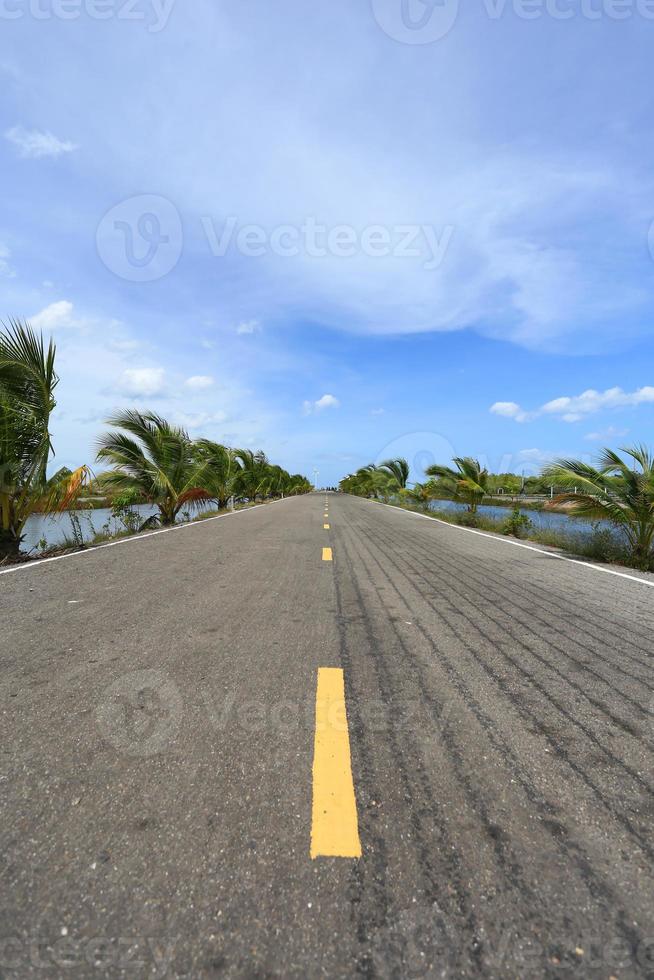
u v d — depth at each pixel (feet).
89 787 6.55
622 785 6.87
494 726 8.52
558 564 27.35
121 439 48.83
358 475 214.48
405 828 5.87
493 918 4.67
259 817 6.00
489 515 59.77
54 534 42.80
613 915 4.73
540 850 5.57
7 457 25.88
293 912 4.69
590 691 10.09
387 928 4.54
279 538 38.06
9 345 26.23
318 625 14.55
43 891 4.88
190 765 7.12
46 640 12.84
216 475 66.59
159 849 5.45
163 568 23.84
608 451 29.84
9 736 7.90
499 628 14.57
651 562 27.45
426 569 24.95
